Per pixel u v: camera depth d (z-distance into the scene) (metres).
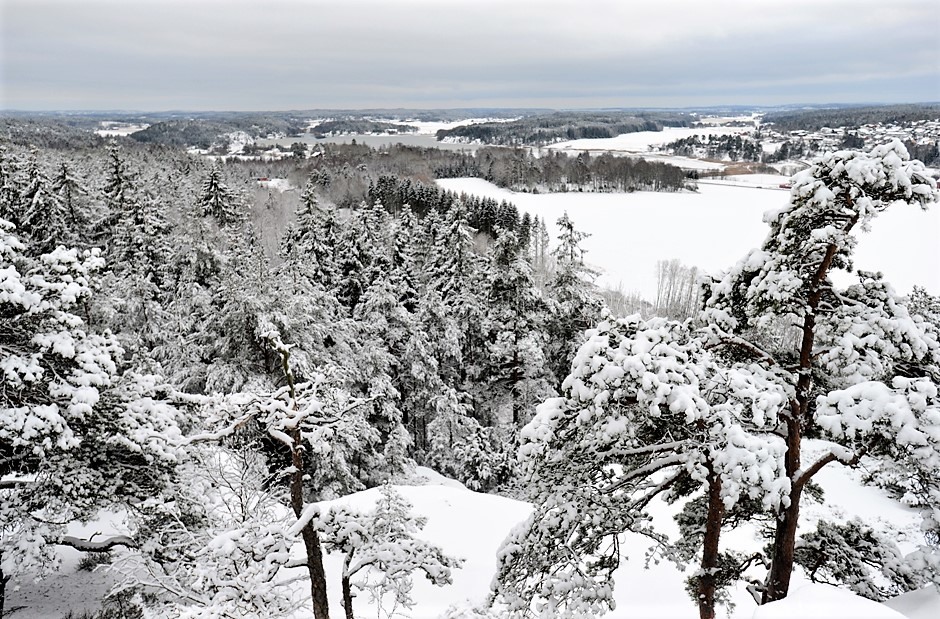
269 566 8.32
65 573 13.27
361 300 31.48
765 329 9.92
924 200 8.19
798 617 5.83
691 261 98.75
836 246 9.01
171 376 21.44
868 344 8.59
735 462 7.25
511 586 8.64
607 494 8.86
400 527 10.14
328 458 19.69
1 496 10.73
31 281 10.03
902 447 7.32
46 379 10.21
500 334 29.83
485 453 26.45
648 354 7.79
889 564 9.01
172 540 10.70
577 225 122.06
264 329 19.55
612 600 8.36
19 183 29.58
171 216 48.62
